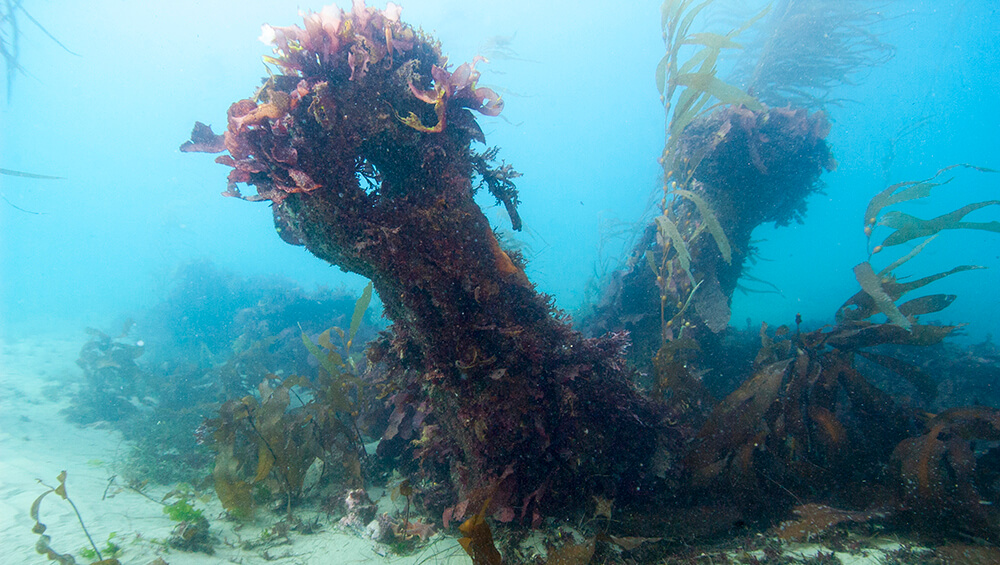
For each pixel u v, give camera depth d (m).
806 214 6.71
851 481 3.24
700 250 5.57
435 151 2.77
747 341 6.81
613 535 3.03
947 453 2.94
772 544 2.84
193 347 13.19
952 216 3.46
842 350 3.74
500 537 3.13
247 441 4.64
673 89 4.39
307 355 8.95
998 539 2.57
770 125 5.62
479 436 2.96
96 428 7.35
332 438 4.37
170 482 5.21
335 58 2.60
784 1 10.12
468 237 2.84
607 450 3.25
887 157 15.82
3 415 7.25
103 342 9.84
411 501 3.92
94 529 3.52
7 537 3.30
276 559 3.23
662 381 3.96
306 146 2.54
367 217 2.67
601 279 12.27
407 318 2.91
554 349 3.13
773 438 3.37
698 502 3.31
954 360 7.11
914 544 2.71
